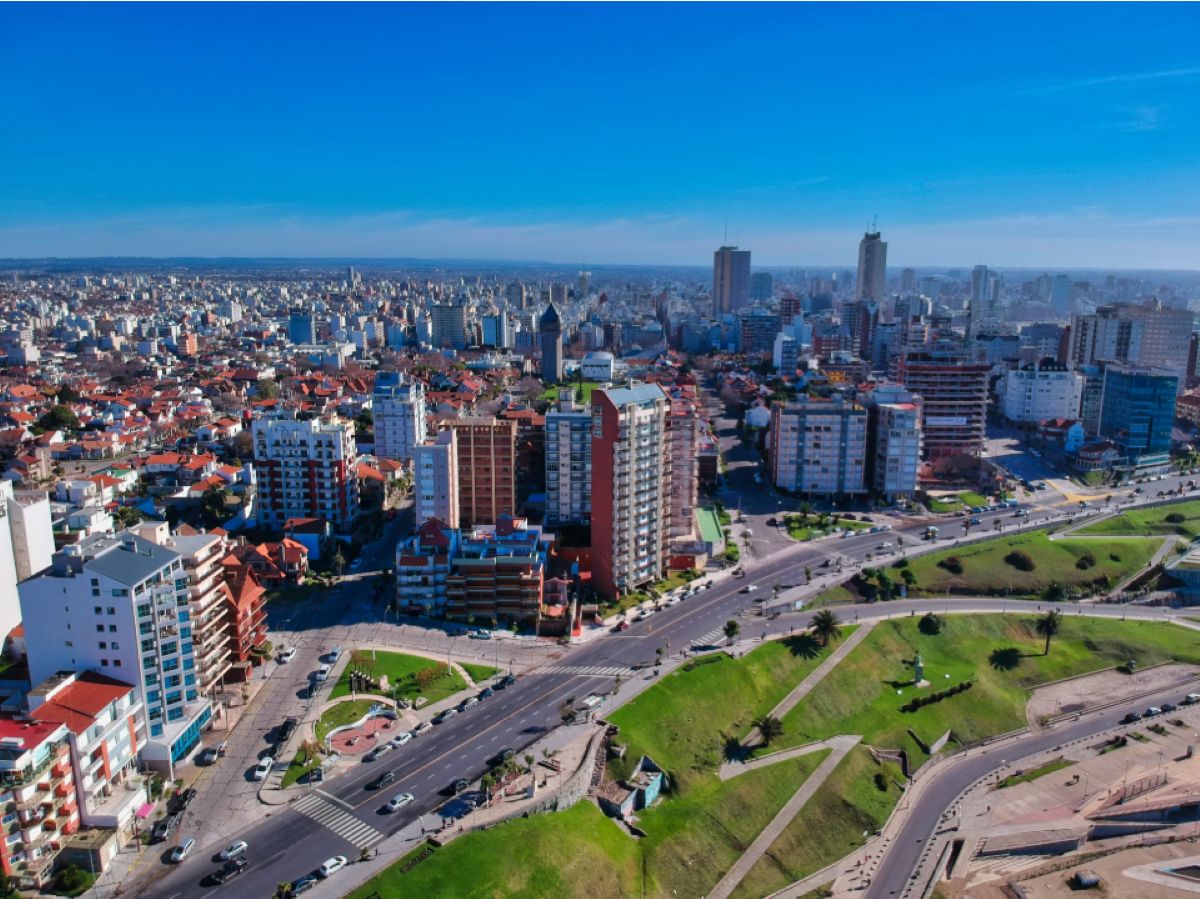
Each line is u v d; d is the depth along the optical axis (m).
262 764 188.00
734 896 183.00
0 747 152.75
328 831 170.75
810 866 194.00
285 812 176.00
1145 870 197.50
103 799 170.75
